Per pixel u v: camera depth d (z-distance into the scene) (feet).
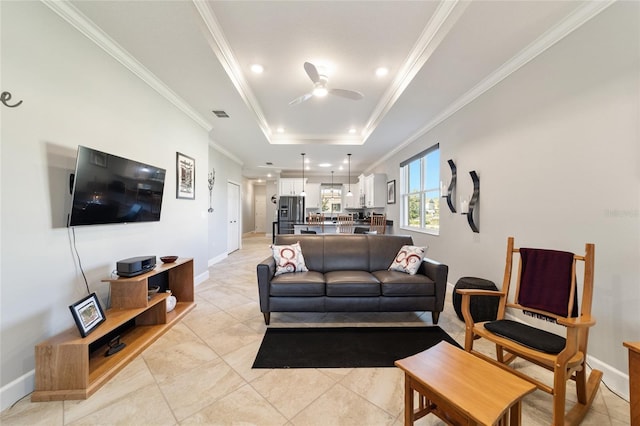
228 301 10.79
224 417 4.72
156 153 9.55
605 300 5.66
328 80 9.88
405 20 6.75
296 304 8.54
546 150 7.02
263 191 42.57
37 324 5.48
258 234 39.42
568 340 4.37
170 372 6.02
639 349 3.92
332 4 6.23
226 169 20.89
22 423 4.56
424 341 7.53
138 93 8.54
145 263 7.54
